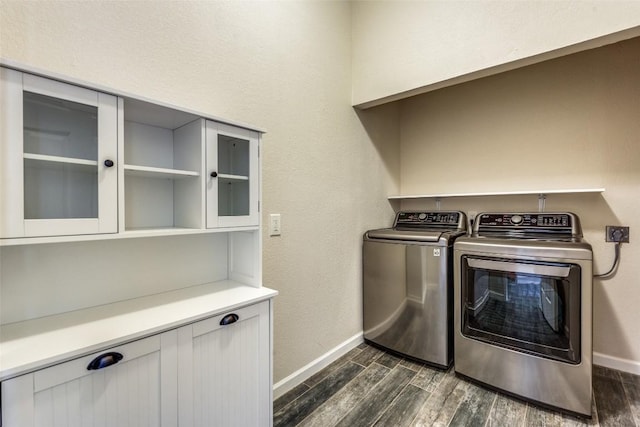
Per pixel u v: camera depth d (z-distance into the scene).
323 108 2.15
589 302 1.58
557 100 2.30
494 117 2.58
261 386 1.38
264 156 1.76
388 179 2.91
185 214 1.36
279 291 1.86
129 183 1.31
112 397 0.92
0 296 1.00
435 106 2.90
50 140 0.93
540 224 2.15
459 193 2.65
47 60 1.05
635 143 2.03
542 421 1.62
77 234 0.94
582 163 2.21
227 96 1.58
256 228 1.46
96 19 1.16
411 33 2.09
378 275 2.43
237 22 1.62
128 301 1.27
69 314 1.11
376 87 2.27
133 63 1.25
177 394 1.08
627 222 2.06
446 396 1.85
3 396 0.75
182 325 1.08
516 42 1.68
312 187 2.07
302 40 1.99
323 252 2.17
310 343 2.08
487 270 1.90
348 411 1.72
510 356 1.81
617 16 1.41
